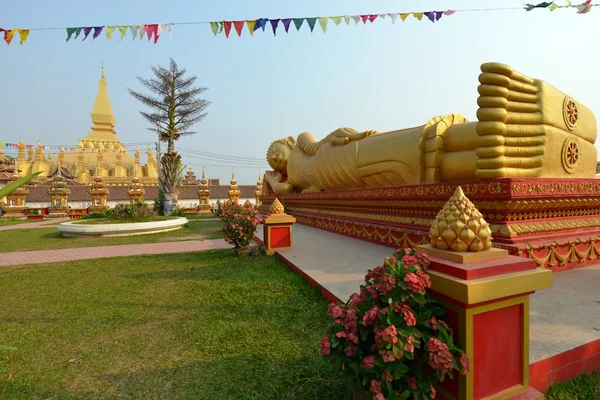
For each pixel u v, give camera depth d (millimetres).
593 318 2980
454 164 5859
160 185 24938
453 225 2082
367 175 8242
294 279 4953
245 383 2465
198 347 3053
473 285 1750
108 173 46719
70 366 2771
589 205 5375
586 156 5805
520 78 4695
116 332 3430
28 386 2486
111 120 57781
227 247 8844
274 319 3625
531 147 4855
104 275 5895
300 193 12953
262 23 5973
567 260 4781
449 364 1674
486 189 4715
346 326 1871
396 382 1856
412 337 1724
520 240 4457
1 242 11062
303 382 2449
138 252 8383
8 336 3367
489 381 1899
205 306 4109
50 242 10977
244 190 38094
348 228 8945
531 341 2543
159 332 3404
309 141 12641
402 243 6613
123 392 2400
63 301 4445
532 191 4570
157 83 21750
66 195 26719
